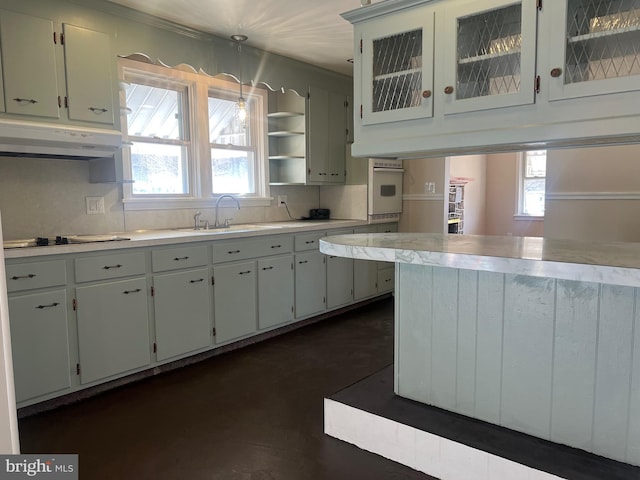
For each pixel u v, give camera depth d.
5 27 2.32
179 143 3.66
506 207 7.18
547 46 1.81
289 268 3.73
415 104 2.21
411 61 2.24
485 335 1.96
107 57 2.74
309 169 4.29
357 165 4.59
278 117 4.43
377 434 2.05
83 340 2.51
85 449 2.07
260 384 2.79
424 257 1.78
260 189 4.34
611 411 1.70
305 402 2.55
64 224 2.96
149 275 2.78
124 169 3.30
